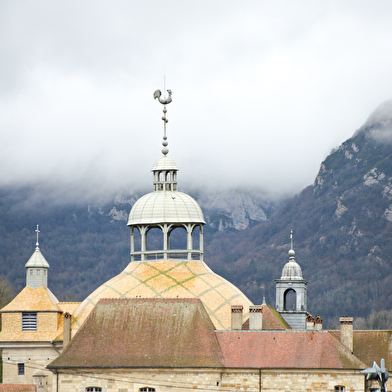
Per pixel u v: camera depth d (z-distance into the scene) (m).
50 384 123.56
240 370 105.69
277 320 121.12
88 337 110.94
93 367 107.31
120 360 107.62
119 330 111.19
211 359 106.31
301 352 106.31
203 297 124.62
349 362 104.44
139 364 106.75
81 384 107.50
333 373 104.12
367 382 103.88
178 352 107.62
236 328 115.19
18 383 124.44
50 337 125.50
